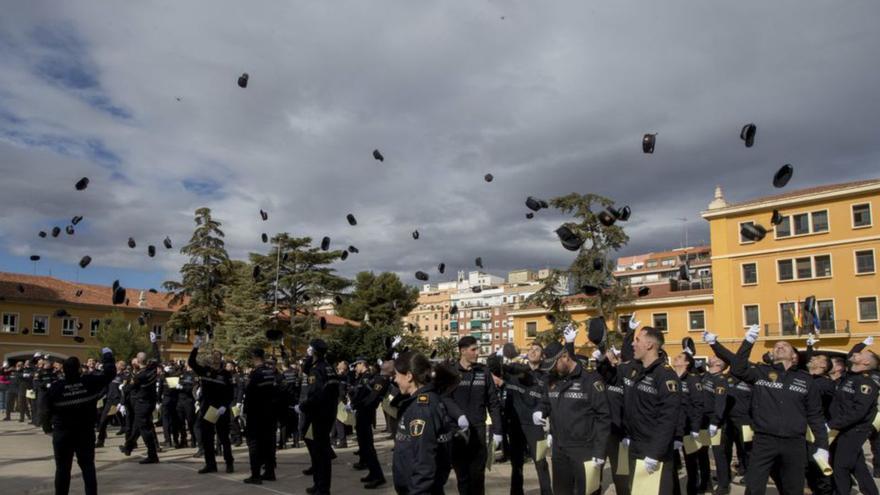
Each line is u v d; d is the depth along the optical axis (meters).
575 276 37.72
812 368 9.70
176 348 55.69
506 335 109.12
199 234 48.72
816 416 7.02
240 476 10.91
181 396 15.35
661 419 6.48
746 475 7.23
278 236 49.62
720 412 9.63
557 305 38.31
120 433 18.22
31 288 49.97
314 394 9.12
